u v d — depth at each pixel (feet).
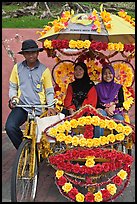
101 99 17.48
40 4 54.13
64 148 15.08
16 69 15.94
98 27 15.96
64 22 16.46
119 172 14.38
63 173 14.26
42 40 18.47
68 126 13.99
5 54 36.45
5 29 44.24
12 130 15.58
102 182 14.61
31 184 15.01
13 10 52.24
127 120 17.35
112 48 15.39
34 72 15.80
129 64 19.89
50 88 15.97
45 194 15.66
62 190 14.55
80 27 16.17
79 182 14.35
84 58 20.15
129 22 17.70
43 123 14.76
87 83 17.74
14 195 13.34
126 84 19.21
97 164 14.14
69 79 19.97
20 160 13.69
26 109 15.92
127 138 14.87
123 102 17.40
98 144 14.06
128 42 18.35
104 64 19.90
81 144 14.02
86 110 14.08
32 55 15.49
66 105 17.54
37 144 14.79
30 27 47.09
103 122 13.93
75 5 51.70
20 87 15.88
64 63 20.16
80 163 14.98
